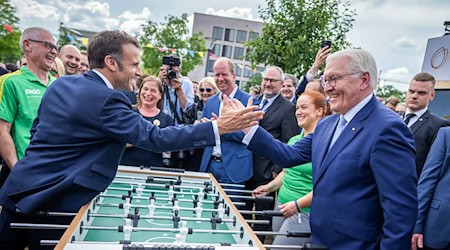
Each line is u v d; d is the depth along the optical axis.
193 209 2.32
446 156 2.68
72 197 2.12
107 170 2.18
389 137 1.77
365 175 1.85
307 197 2.50
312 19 6.63
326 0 6.81
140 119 2.07
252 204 3.83
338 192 1.92
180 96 4.51
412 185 1.74
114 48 2.15
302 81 4.70
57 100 2.16
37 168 2.14
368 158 1.82
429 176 2.73
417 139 3.41
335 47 6.71
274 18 6.97
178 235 1.82
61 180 2.10
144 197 2.59
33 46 3.06
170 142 2.04
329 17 6.73
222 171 3.71
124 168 3.31
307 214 2.62
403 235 1.69
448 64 6.58
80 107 2.04
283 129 3.89
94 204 2.31
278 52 6.83
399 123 1.80
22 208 2.09
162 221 2.23
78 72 4.64
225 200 2.47
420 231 2.71
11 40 17.81
